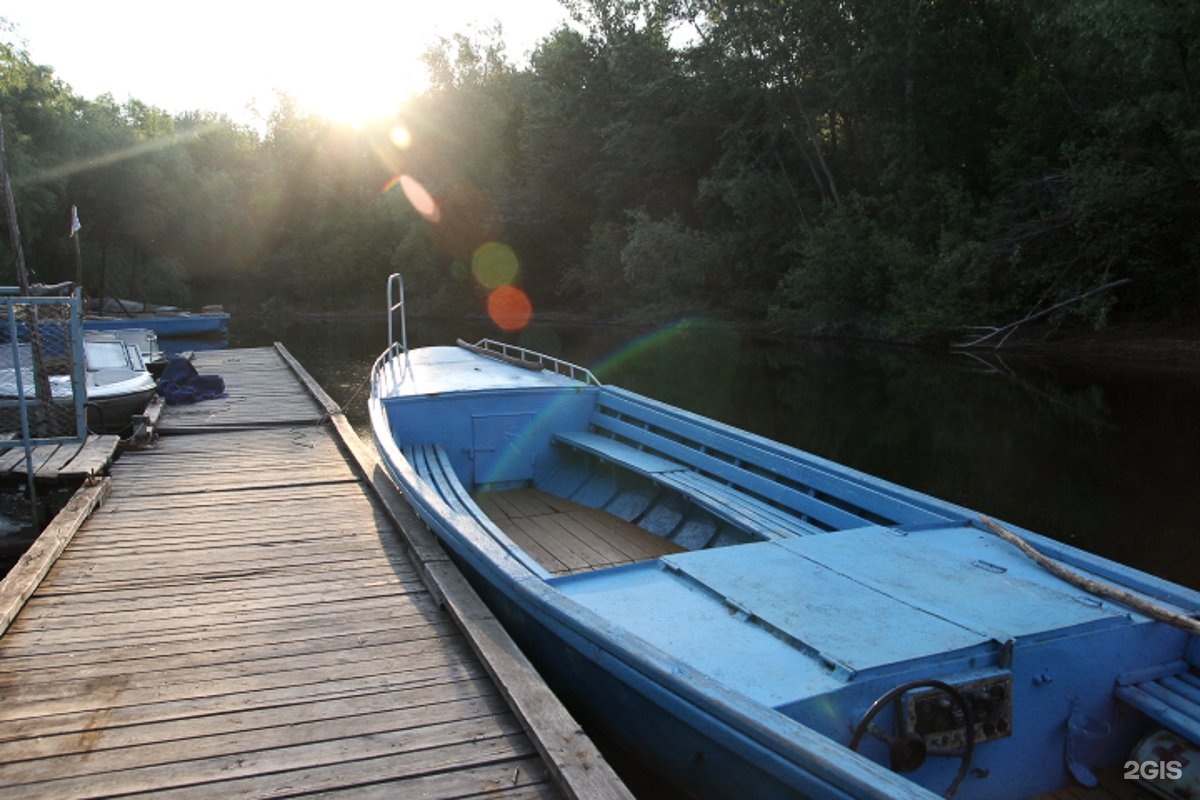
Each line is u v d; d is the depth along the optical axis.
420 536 5.21
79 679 3.57
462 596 4.23
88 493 6.38
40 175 27.94
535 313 35.59
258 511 6.22
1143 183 16.86
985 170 23.47
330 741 3.11
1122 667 3.02
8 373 9.16
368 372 18.22
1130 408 12.29
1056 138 20.52
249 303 44.53
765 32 25.14
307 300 43.72
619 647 2.92
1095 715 3.00
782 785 2.48
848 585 3.39
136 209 33.38
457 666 3.71
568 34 31.77
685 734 2.83
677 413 6.31
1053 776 2.98
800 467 4.95
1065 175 18.42
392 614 4.30
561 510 6.53
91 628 4.11
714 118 28.08
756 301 27.95
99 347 11.71
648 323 29.58
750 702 2.52
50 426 7.79
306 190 45.56
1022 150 20.81
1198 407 12.24
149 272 35.28
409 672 3.65
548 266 36.25
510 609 3.93
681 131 28.81
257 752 3.03
